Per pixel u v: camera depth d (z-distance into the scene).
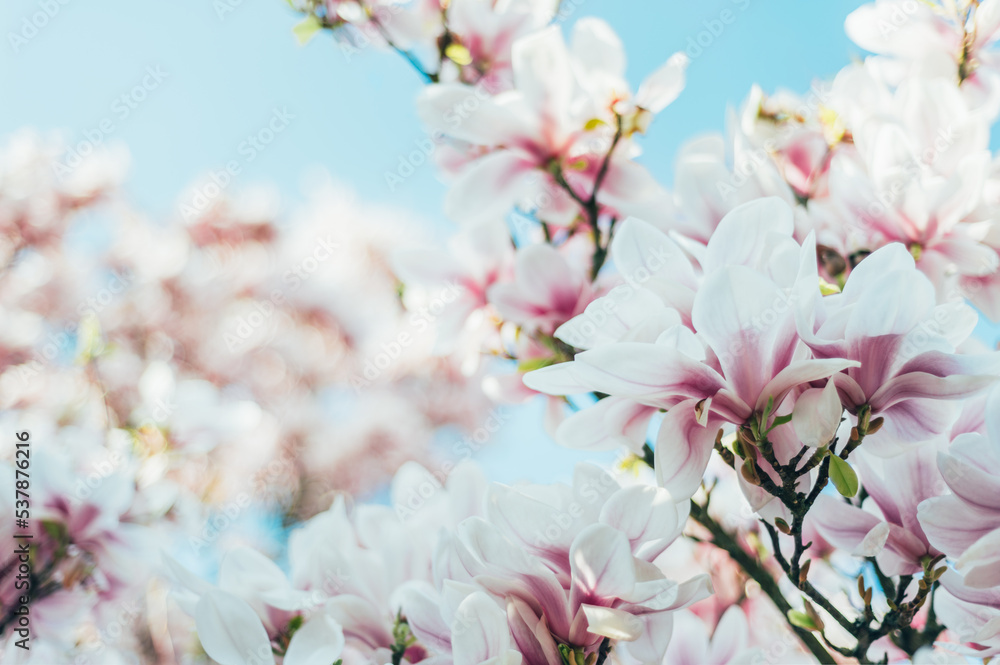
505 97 1.17
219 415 1.58
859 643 0.96
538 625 0.92
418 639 1.01
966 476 0.89
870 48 1.17
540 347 1.29
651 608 0.92
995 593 0.93
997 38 1.14
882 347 0.89
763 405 0.90
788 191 1.08
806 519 0.98
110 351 1.90
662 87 1.18
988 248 1.04
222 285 4.23
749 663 0.99
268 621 1.03
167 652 1.98
